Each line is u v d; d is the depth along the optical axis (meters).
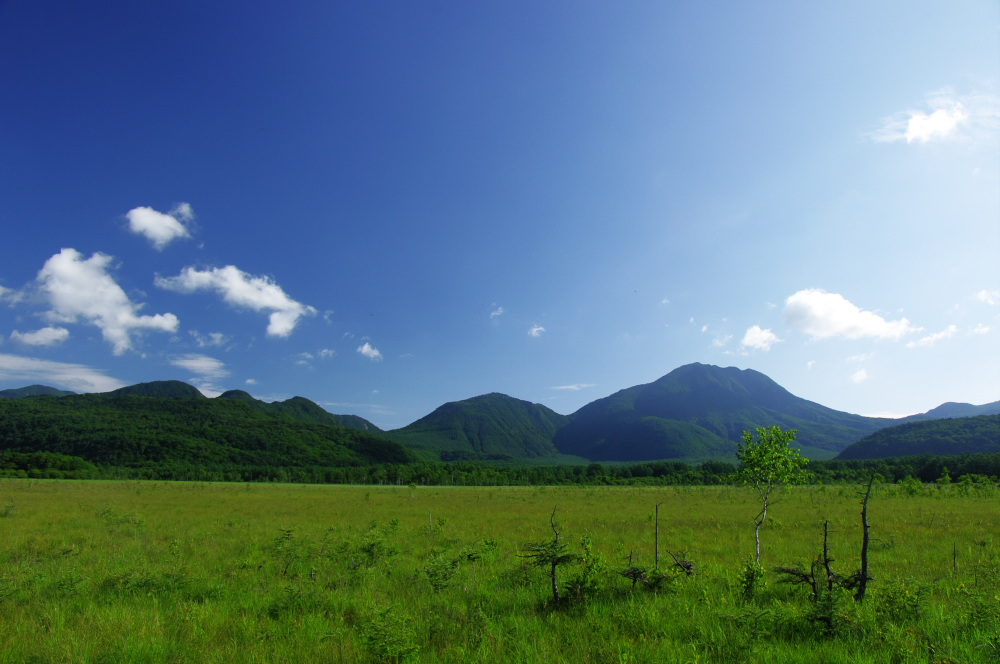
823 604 7.98
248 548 16.42
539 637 7.57
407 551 16.66
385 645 6.66
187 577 11.39
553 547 9.88
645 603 9.24
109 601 9.82
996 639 6.92
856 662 6.43
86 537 18.72
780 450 13.75
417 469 127.88
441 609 9.20
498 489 76.12
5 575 10.93
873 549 16.31
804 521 24.69
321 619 8.55
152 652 7.00
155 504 36.03
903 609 8.44
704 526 23.50
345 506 38.00
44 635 7.70
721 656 6.82
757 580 10.05
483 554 14.93
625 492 59.19
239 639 7.75
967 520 23.73
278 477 118.12
